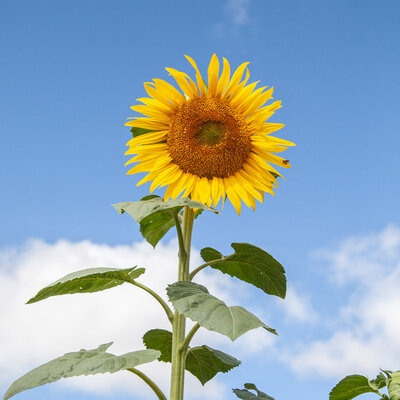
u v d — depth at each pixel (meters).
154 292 1.53
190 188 1.60
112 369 1.37
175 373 1.48
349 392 1.60
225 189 1.62
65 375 1.37
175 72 1.61
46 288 1.51
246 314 1.40
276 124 1.64
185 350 1.49
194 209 1.57
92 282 1.55
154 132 1.63
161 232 1.63
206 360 1.66
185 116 1.62
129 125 1.61
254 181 1.62
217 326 1.36
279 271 1.58
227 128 1.62
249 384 1.67
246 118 1.65
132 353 1.42
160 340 1.67
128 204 1.45
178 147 1.61
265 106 1.64
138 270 1.59
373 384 1.56
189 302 1.40
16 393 1.36
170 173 1.61
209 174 1.62
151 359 1.39
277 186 1.63
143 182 1.59
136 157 1.61
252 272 1.61
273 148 1.62
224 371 1.66
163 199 1.54
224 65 1.63
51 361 1.43
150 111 1.62
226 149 1.62
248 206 1.60
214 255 1.62
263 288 1.63
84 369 1.37
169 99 1.62
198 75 1.62
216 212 1.44
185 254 1.53
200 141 1.63
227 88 1.64
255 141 1.63
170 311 1.52
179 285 1.44
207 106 1.62
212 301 1.41
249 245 1.53
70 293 1.57
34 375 1.39
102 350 1.47
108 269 1.52
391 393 1.50
